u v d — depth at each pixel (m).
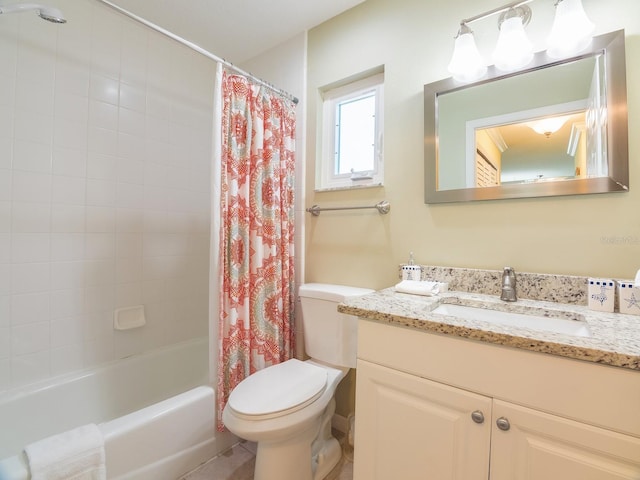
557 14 1.03
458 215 1.31
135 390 1.73
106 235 1.71
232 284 1.43
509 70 1.18
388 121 1.52
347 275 1.66
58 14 1.18
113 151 1.73
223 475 1.33
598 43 1.03
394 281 1.49
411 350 0.87
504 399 0.72
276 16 1.74
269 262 1.59
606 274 1.02
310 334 1.56
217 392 1.42
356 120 1.73
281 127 1.70
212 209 1.37
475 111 1.27
